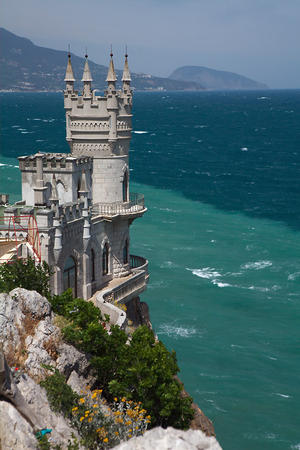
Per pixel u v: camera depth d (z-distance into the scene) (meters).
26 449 17.78
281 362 53.38
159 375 26.39
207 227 96.69
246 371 51.62
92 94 45.44
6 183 125.44
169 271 74.00
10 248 34.59
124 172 47.28
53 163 42.78
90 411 22.52
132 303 47.34
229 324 60.47
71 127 46.12
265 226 99.19
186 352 54.47
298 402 47.12
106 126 45.41
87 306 29.08
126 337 28.94
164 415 25.58
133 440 8.29
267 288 70.00
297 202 120.19
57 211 37.03
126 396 25.67
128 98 46.34
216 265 77.00
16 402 19.20
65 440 20.52
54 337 25.22
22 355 23.08
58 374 23.38
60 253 37.50
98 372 27.41
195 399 47.00
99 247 44.94
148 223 97.19
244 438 42.44
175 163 172.75
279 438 42.53
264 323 60.91
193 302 65.31
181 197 122.56
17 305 24.42
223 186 136.62
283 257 81.12
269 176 152.00
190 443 8.21
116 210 46.19
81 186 41.12
